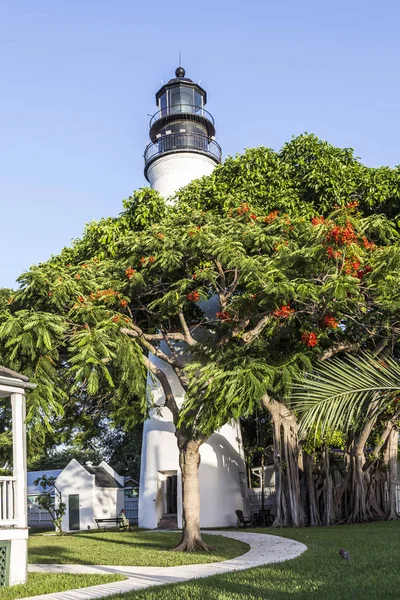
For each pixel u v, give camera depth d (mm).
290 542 17750
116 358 15789
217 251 16250
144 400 17016
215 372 15031
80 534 25828
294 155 23672
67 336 16406
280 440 23797
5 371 13641
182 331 20531
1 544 12484
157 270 17984
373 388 9656
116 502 35906
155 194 22453
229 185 23641
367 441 26750
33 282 16109
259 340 16094
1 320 15664
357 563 12742
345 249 14875
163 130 31641
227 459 26953
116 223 22250
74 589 11555
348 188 22406
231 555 15570
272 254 17328
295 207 22188
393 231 16641
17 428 13469
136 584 11828
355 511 24453
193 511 17297
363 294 16281
